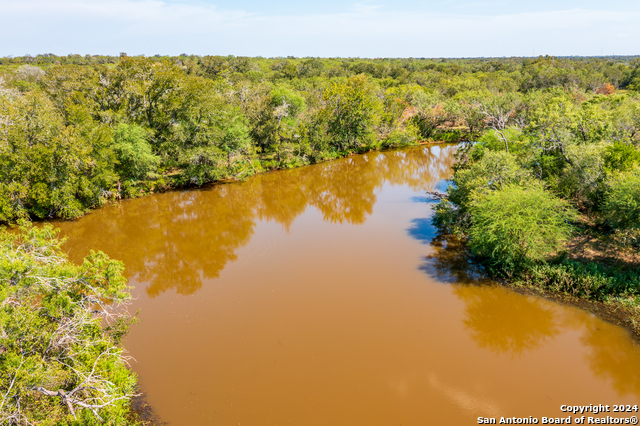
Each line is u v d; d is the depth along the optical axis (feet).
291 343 54.19
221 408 43.09
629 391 44.16
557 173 90.89
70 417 31.22
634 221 62.80
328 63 577.43
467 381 46.60
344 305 63.46
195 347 53.72
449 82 333.62
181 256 84.89
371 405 43.29
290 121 175.11
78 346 35.32
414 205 116.67
